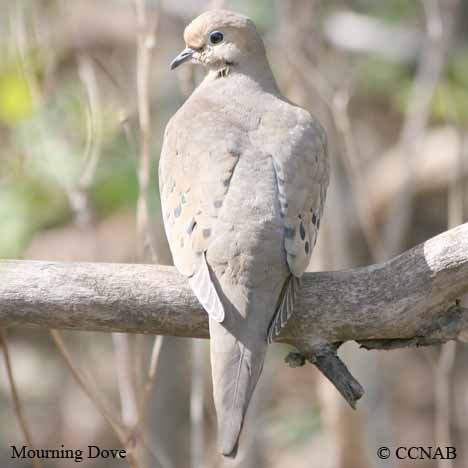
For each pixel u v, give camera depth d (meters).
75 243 14.30
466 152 15.45
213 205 8.30
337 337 8.45
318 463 14.64
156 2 10.37
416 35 15.39
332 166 13.24
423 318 8.42
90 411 16.05
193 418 11.09
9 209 12.88
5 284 8.34
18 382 16.06
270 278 8.05
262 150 8.71
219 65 9.88
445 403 11.63
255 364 7.79
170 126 9.29
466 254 8.24
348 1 15.57
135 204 12.77
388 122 17.03
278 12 13.33
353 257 14.80
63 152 12.09
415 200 16.59
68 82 13.09
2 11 13.24
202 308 8.30
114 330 8.48
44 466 15.72
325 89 12.45
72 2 14.55
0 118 12.66
